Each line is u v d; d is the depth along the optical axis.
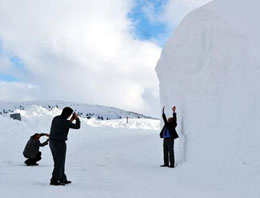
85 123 24.69
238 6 8.96
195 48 9.77
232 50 8.20
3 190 5.36
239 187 6.21
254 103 7.00
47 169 8.50
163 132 9.25
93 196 5.30
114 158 11.08
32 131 15.14
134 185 6.59
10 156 10.53
